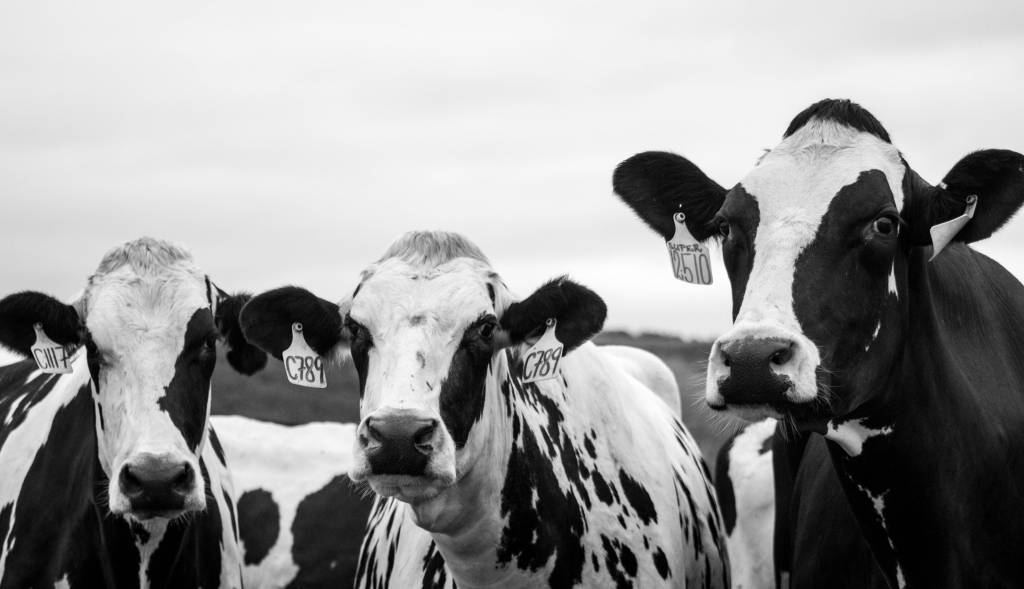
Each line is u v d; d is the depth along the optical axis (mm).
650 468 7418
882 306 5570
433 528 6047
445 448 5637
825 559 6691
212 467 7820
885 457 5816
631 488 7090
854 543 6539
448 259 6172
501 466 6191
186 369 6934
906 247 5773
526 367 6348
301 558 9914
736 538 8922
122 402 6766
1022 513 6043
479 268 6207
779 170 5703
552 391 6906
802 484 7133
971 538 5922
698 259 6570
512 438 6262
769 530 8750
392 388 5742
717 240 6586
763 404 5211
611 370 7918
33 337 7004
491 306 6102
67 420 7422
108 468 6855
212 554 7582
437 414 5676
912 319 5789
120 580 7035
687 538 7508
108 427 6801
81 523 7129
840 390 5414
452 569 6359
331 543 9938
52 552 7258
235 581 7859
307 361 6488
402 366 5801
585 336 6238
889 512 5922
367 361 6008
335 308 6414
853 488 5992
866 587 6457
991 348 6273
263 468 10297
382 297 6016
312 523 10008
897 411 5750
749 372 5176
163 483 6492
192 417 6887
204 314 7066
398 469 5531
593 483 6820
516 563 6285
